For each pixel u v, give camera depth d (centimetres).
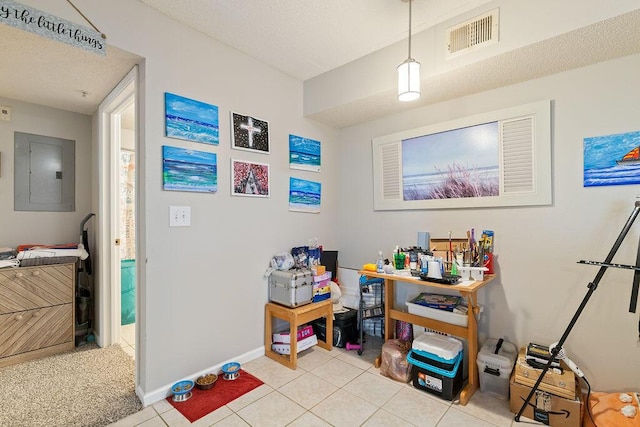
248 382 215
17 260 236
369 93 242
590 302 191
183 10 192
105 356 252
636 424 157
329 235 322
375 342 285
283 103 273
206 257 219
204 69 217
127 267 334
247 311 246
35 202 275
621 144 181
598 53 178
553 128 203
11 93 247
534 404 177
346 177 324
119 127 271
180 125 203
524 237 214
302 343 251
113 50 179
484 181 229
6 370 227
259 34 217
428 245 257
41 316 247
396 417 179
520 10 173
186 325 208
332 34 217
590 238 191
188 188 207
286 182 277
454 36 197
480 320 230
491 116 225
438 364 201
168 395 198
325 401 194
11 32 158
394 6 187
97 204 284
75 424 172
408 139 271
